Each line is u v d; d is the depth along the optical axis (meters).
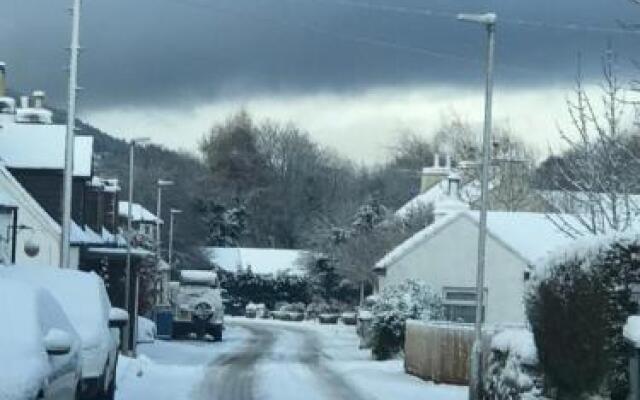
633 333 13.55
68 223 26.08
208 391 24.42
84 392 15.72
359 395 24.70
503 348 20.06
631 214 27.62
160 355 40.25
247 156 115.44
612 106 28.95
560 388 16.52
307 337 63.72
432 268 45.22
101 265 43.31
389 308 40.34
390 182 102.06
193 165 114.81
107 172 98.44
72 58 26.27
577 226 36.88
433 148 97.25
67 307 16.86
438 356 29.91
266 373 31.08
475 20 23.34
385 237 74.12
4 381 9.11
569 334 15.97
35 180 38.75
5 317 10.52
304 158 116.19
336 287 95.81
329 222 100.12
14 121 42.81
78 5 26.38
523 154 65.94
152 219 72.06
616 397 15.30
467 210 46.41
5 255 31.50
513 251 44.25
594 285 15.47
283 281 101.94
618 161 26.81
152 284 56.88
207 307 56.69
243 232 112.88
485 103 23.89
